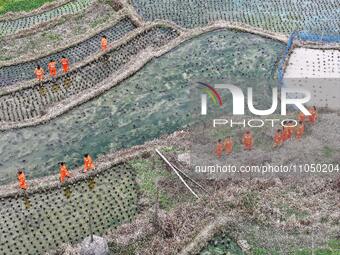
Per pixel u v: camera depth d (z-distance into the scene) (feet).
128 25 119.03
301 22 119.65
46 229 78.43
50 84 104.22
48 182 84.53
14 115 97.86
